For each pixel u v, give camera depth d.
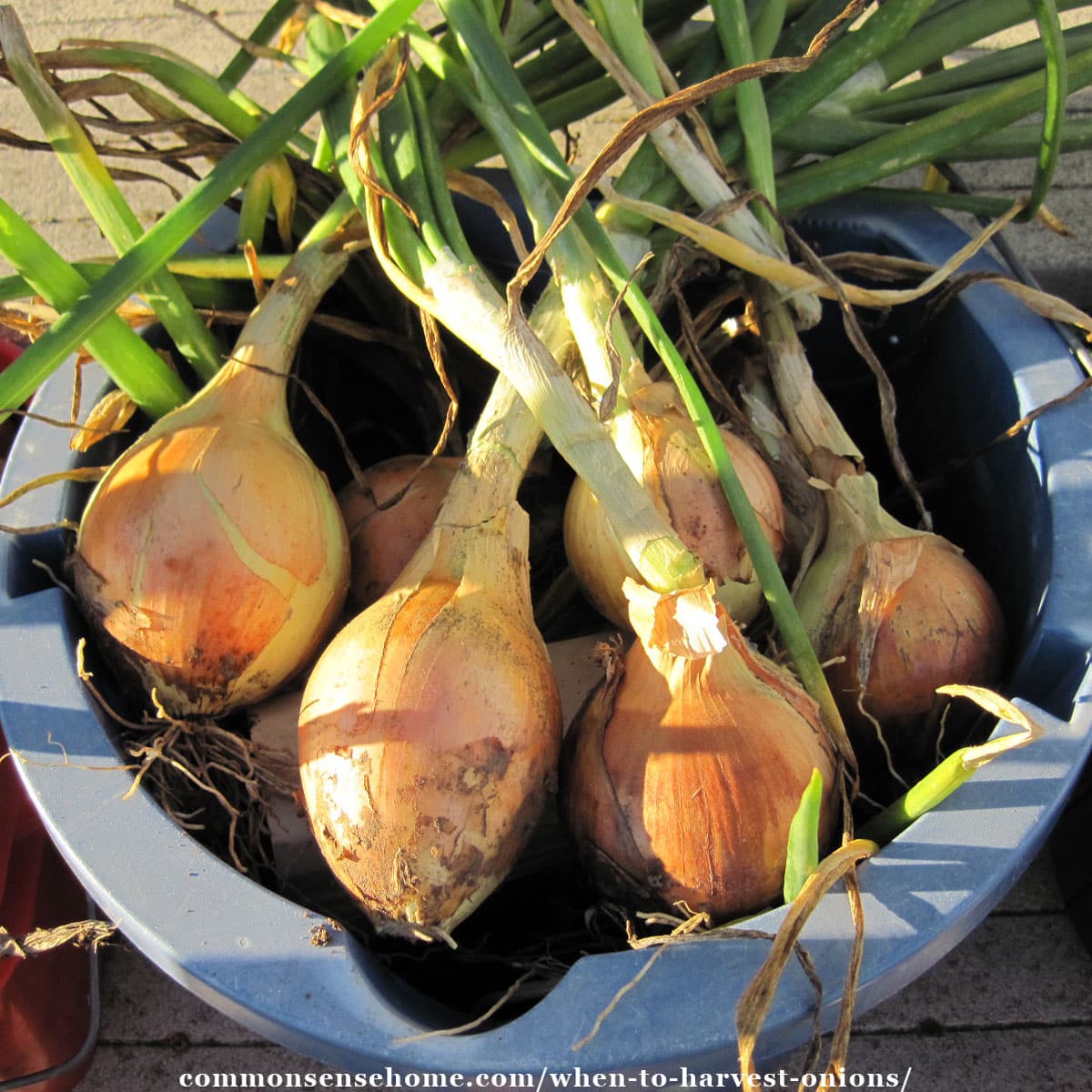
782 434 1.03
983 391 1.07
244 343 0.96
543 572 1.15
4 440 1.34
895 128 1.15
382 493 1.04
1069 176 1.65
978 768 0.74
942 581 0.92
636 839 0.75
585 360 0.91
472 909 0.76
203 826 0.84
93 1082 1.12
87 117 1.09
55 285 0.90
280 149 1.00
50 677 0.84
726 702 0.75
